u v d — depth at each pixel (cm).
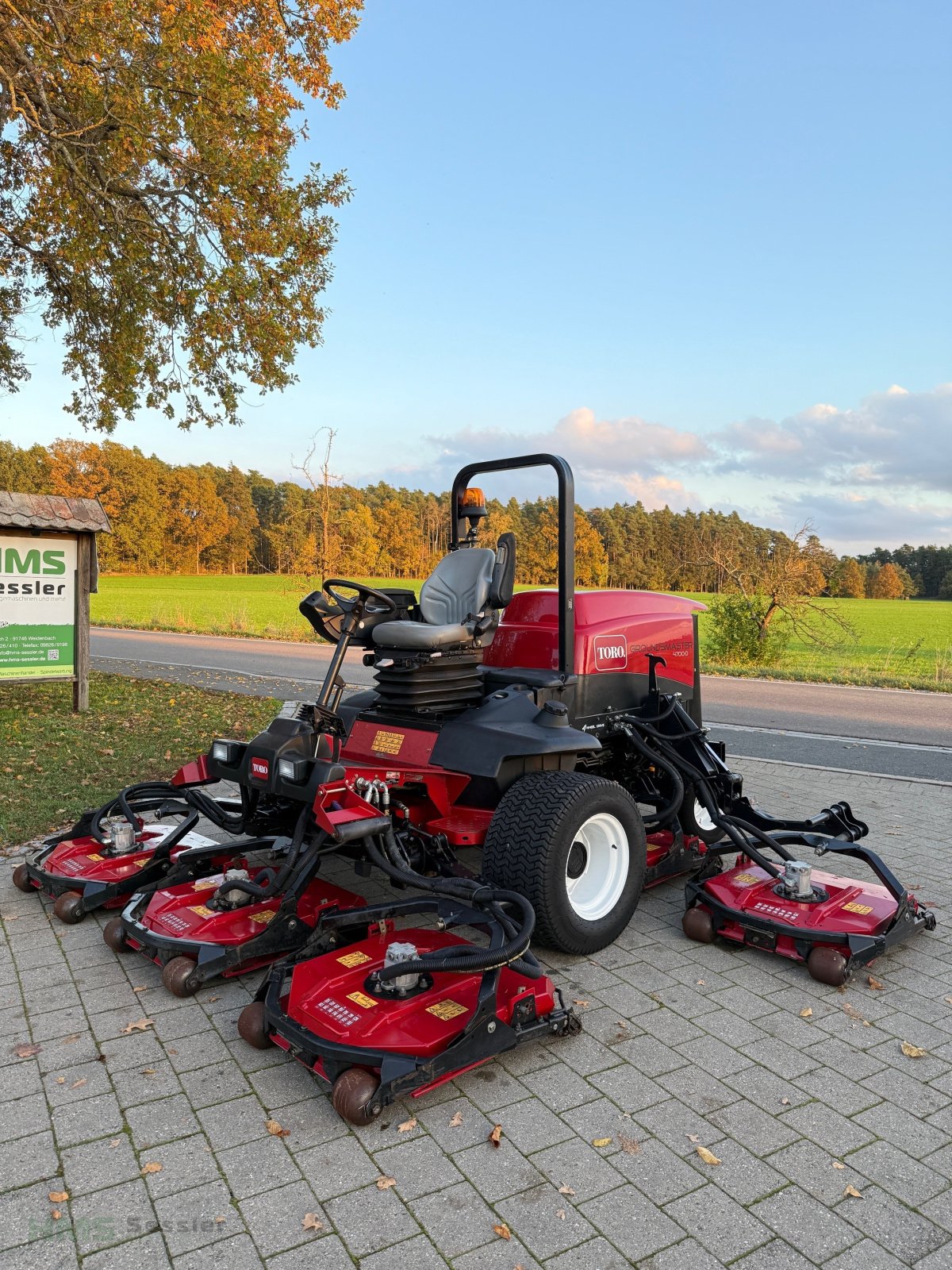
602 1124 259
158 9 875
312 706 372
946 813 615
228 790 664
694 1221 219
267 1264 205
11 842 516
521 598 466
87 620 954
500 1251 209
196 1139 253
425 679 390
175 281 1105
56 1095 274
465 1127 258
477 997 286
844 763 802
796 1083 282
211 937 339
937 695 1334
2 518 867
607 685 451
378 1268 204
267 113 1014
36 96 945
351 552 2288
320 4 1092
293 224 1084
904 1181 234
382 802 344
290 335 1138
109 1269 204
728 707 1177
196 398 1241
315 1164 241
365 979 295
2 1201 227
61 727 857
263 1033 294
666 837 475
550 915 347
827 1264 205
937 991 349
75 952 379
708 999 339
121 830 421
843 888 387
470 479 471
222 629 2380
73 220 1036
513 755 355
